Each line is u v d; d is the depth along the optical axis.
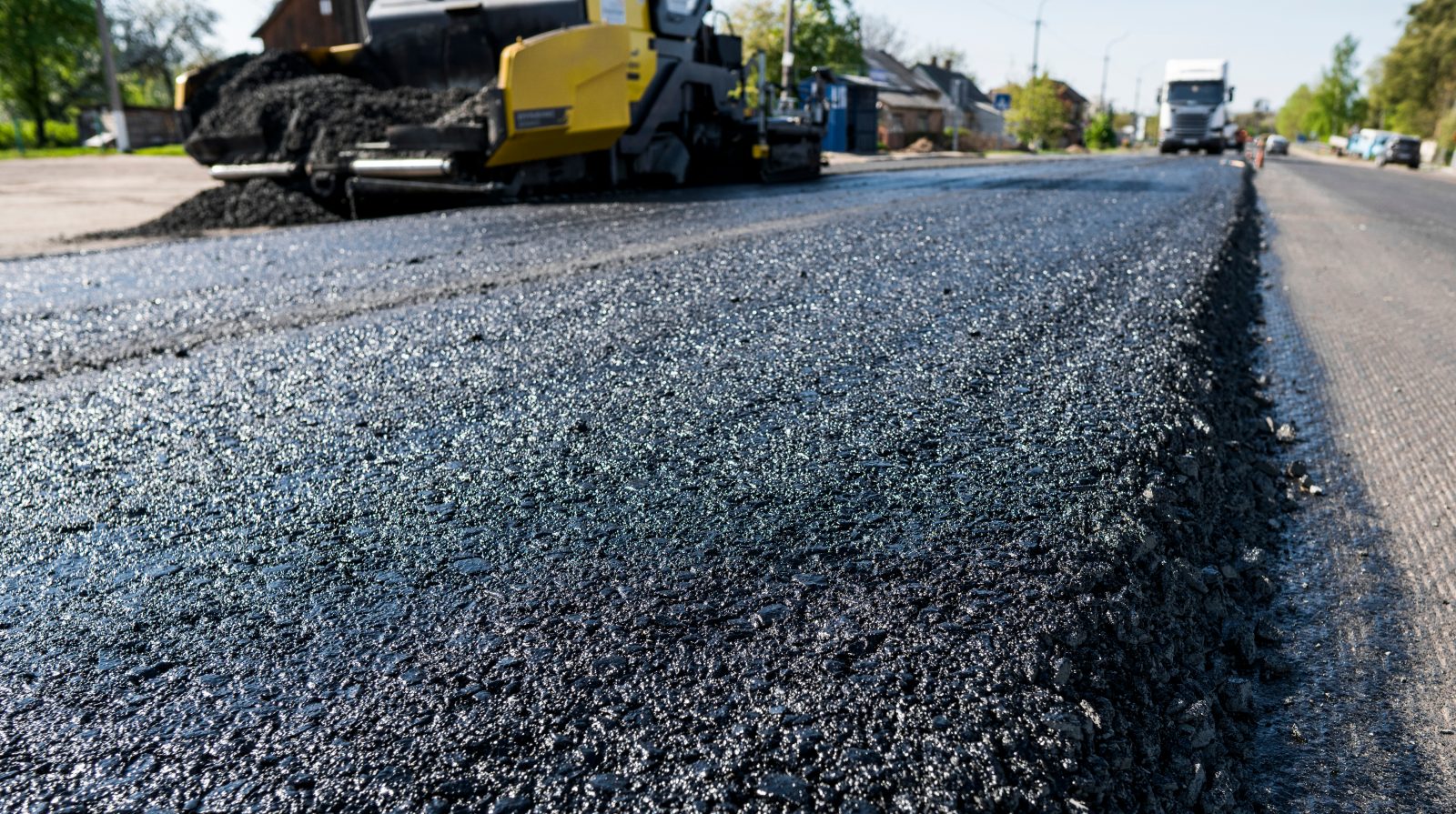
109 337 3.70
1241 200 12.45
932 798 1.14
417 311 4.02
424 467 2.24
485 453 2.33
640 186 11.74
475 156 9.08
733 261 5.30
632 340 3.45
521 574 1.71
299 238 6.66
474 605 1.60
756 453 2.32
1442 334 5.09
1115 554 1.82
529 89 9.00
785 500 2.03
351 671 1.41
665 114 11.52
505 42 10.27
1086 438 2.45
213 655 1.46
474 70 10.41
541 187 10.00
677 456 2.30
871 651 1.45
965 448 2.36
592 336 3.52
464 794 1.14
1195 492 2.35
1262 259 8.01
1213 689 1.71
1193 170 20.36
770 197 10.26
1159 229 7.42
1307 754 1.61
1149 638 1.66
